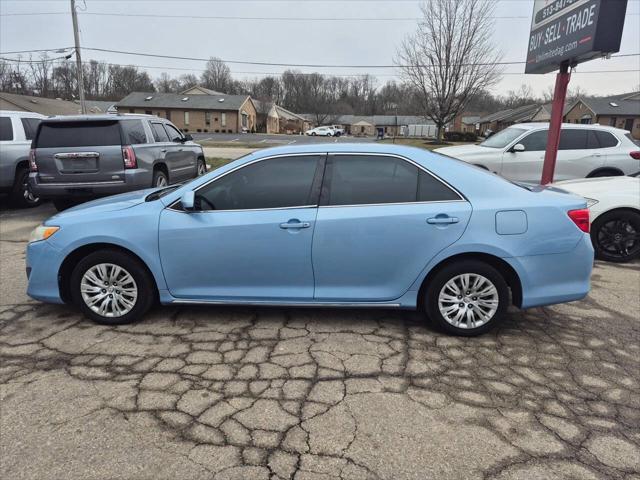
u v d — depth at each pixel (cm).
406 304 354
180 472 214
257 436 240
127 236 350
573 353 334
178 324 372
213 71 8644
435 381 294
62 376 294
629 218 571
